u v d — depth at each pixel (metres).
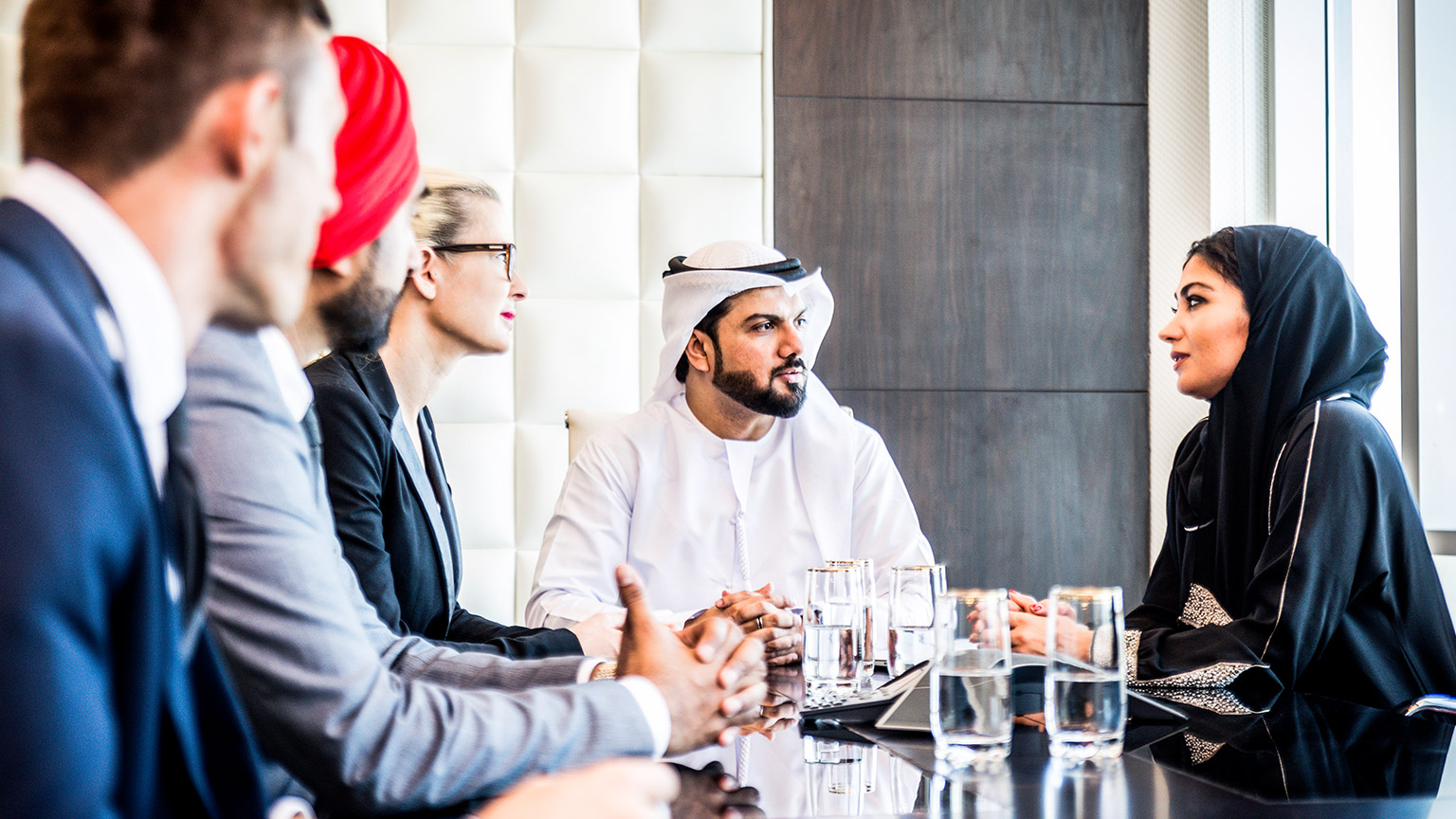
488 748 0.92
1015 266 3.54
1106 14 3.58
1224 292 1.84
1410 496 1.69
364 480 1.63
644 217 3.39
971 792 0.88
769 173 3.43
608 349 3.36
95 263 0.56
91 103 0.58
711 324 2.26
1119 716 1.01
